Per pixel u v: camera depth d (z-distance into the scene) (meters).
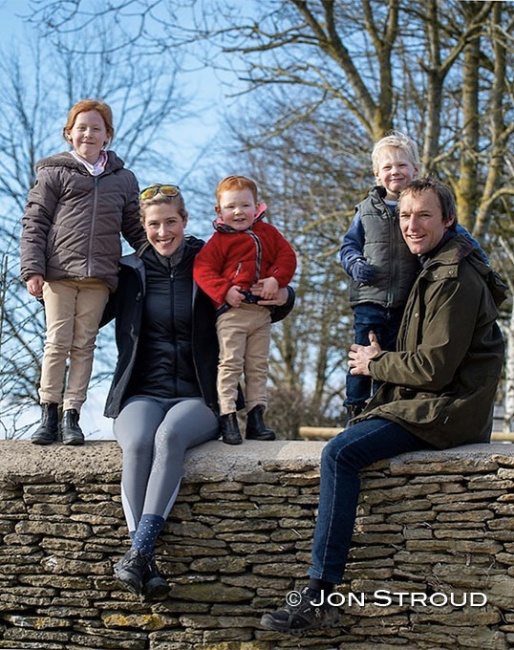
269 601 4.33
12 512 4.50
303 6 11.44
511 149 12.24
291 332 18.03
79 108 4.80
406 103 12.63
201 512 4.40
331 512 4.08
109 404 4.56
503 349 4.37
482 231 11.22
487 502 4.21
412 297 4.34
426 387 4.20
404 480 4.27
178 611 4.38
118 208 4.81
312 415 15.52
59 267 4.67
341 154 13.75
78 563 4.43
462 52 11.77
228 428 4.57
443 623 4.22
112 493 4.44
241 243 4.64
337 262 13.45
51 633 4.45
